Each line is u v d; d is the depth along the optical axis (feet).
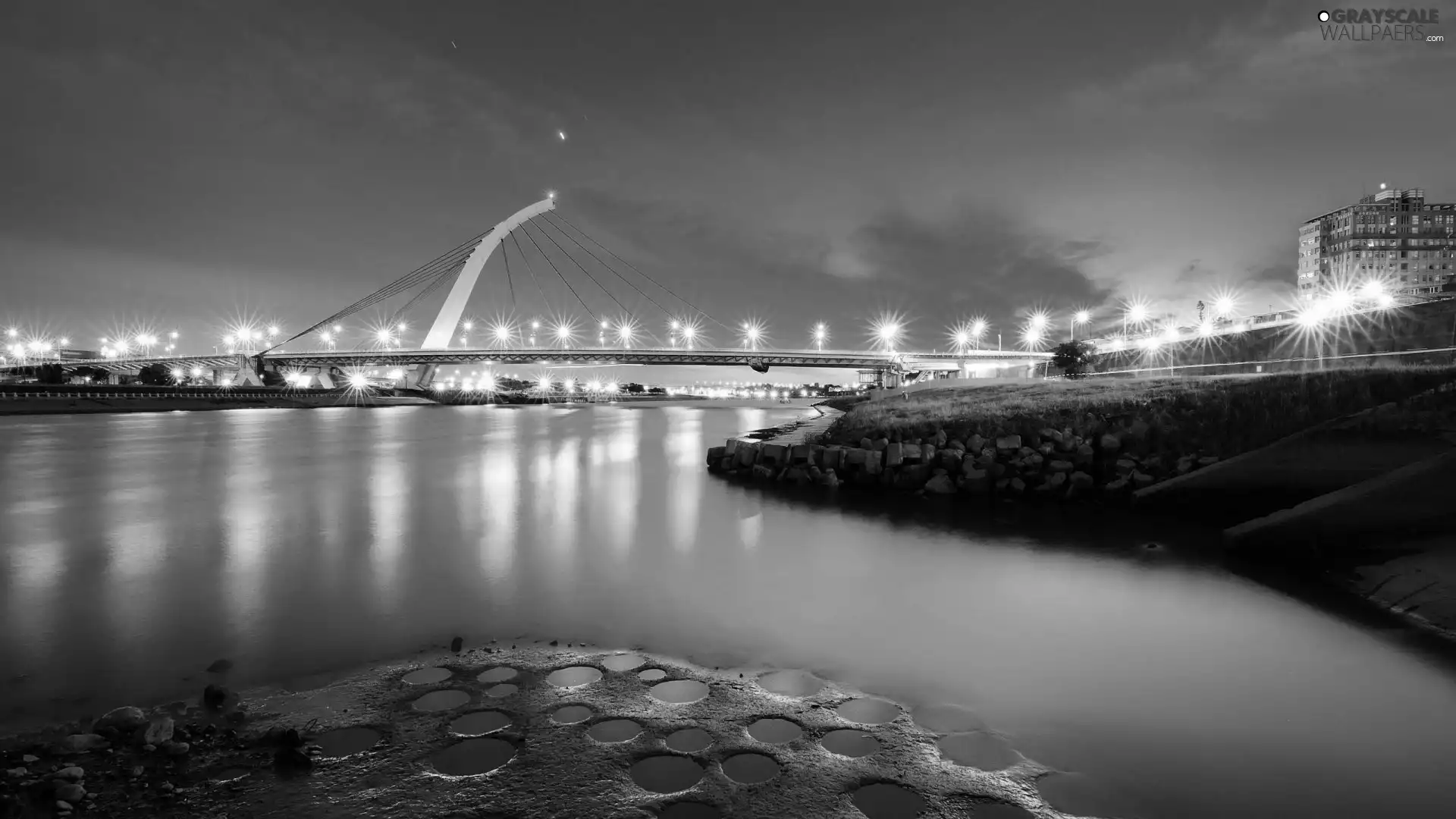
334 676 27.12
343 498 80.89
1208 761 20.89
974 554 49.49
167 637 31.99
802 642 31.42
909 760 20.70
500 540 55.93
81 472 108.88
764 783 19.25
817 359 451.12
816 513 68.03
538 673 27.45
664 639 31.71
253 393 426.51
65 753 20.54
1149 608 36.37
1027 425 87.35
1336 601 37.24
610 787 18.95
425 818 17.56
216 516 68.33
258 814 17.67
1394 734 22.67
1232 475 61.00
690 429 248.73
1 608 36.76
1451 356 103.35
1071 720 23.47
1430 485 38.88
